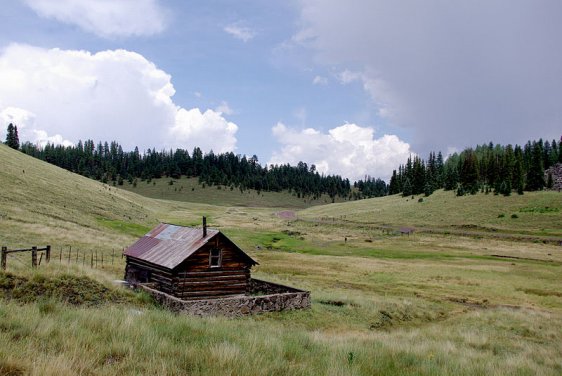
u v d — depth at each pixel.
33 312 11.66
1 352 7.47
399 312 32.41
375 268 59.34
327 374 8.98
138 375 7.61
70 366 7.22
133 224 83.94
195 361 8.80
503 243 99.69
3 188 68.81
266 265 58.38
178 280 28.25
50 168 116.00
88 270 25.17
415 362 12.47
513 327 28.62
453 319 32.19
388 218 149.38
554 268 64.81
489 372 12.23
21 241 41.66
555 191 152.00
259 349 10.64
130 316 12.94
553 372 13.89
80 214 74.06
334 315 29.27
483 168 186.88
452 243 99.69
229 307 25.59
